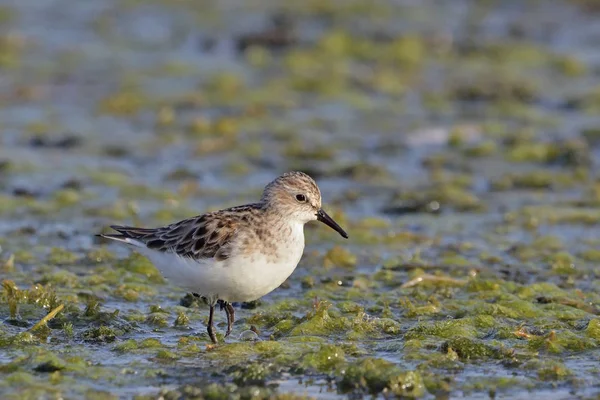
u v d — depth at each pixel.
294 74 26.39
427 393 10.42
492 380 10.70
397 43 28.67
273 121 23.02
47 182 18.83
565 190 18.91
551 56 28.27
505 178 19.38
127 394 10.21
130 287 13.82
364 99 24.75
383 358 11.27
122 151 20.91
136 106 23.80
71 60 27.39
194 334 12.14
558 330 12.10
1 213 17.11
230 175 19.62
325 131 22.44
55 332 11.98
